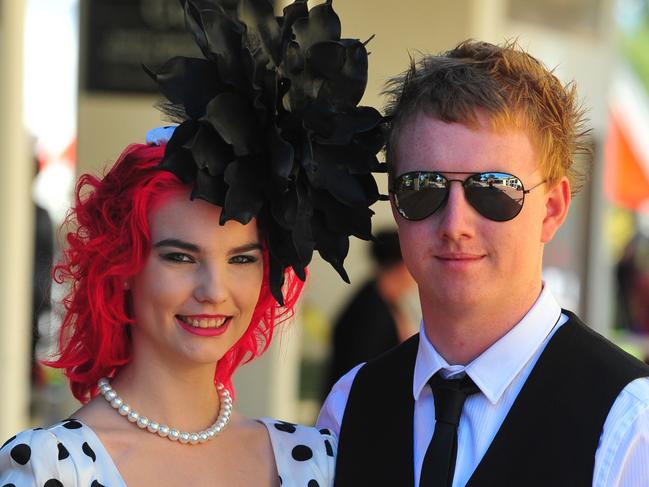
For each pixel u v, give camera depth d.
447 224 2.71
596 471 2.61
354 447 3.00
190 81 2.58
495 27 7.49
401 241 2.83
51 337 3.50
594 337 2.84
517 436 2.72
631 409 2.62
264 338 3.13
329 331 7.91
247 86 2.57
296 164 2.64
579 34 8.99
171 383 2.79
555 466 2.65
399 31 7.06
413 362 3.04
